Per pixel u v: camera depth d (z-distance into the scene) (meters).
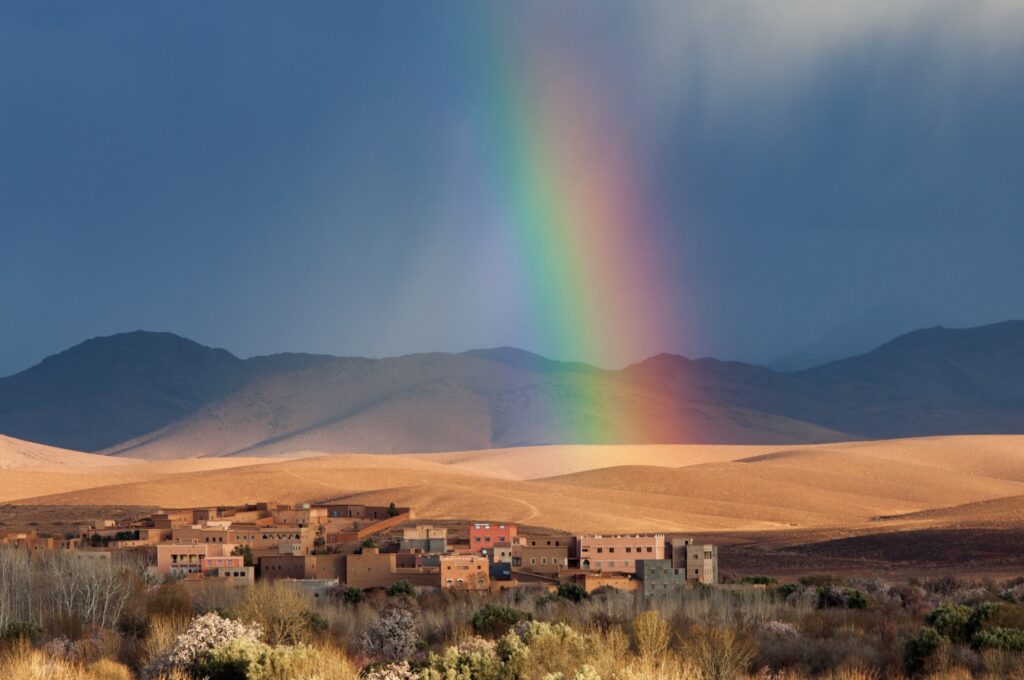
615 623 111.31
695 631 96.00
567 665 72.38
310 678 71.19
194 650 81.25
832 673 87.94
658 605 139.50
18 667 79.12
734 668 85.69
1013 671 84.44
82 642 102.19
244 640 78.88
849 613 134.50
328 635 108.81
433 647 106.62
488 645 78.31
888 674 88.81
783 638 107.69
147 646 98.06
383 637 107.75
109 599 140.75
